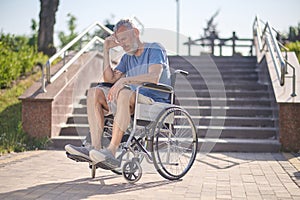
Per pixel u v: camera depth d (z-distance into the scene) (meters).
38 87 8.43
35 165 6.14
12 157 6.79
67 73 9.26
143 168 5.21
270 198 4.44
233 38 17.11
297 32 17.23
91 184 5.00
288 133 7.61
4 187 4.76
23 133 7.96
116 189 4.77
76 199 4.29
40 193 4.50
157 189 4.80
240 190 4.79
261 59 11.30
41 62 12.02
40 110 7.98
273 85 8.73
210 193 4.64
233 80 11.57
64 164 6.25
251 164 6.41
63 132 8.45
